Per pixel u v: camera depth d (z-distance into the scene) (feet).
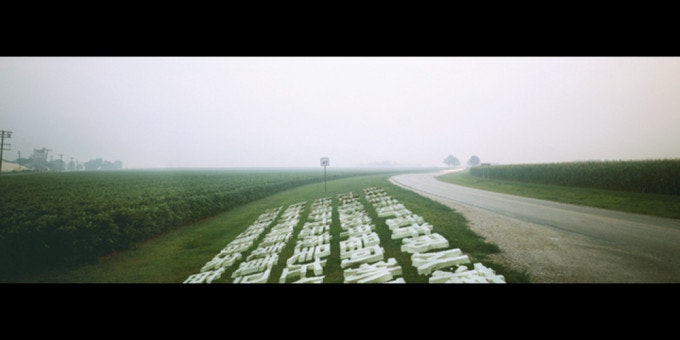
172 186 67.26
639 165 39.81
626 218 25.61
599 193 41.19
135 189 59.16
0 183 74.59
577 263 15.05
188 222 36.50
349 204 41.06
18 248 19.49
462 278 13.62
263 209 45.60
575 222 24.38
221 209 44.39
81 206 30.94
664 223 23.35
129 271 19.85
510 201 38.63
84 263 21.67
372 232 24.22
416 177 119.24
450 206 34.09
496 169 86.28
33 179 90.43
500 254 16.80
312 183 99.71
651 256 15.78
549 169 59.93
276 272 17.75
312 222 31.94
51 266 20.56
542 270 14.37
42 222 21.79
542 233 20.94
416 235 21.49
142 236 27.63
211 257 22.58
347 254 19.06
